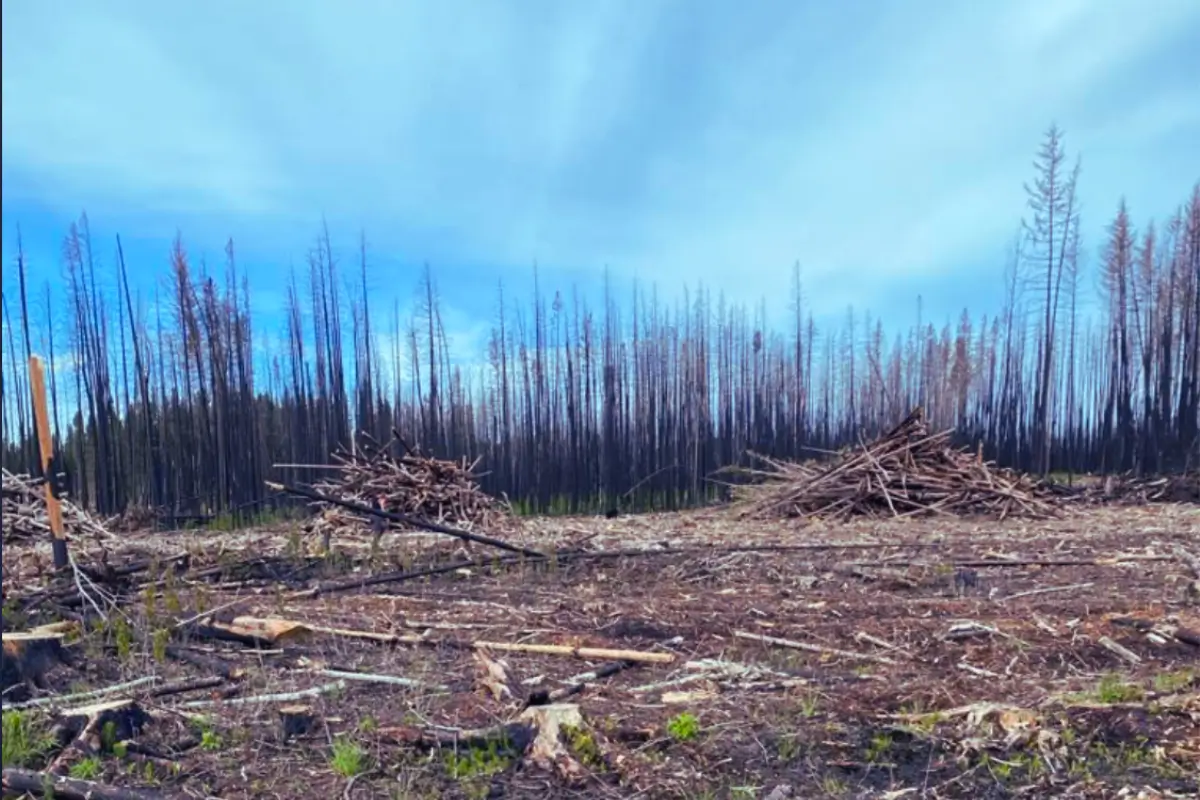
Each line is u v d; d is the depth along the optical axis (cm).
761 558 849
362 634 516
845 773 309
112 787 285
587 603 620
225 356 1998
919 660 453
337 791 294
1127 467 2147
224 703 386
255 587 724
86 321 1842
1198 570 694
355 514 1134
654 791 294
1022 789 292
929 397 3472
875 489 1320
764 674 427
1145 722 337
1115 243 2342
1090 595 609
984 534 1036
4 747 305
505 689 389
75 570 612
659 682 421
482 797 289
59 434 1911
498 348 2609
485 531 1128
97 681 422
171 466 1905
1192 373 2125
